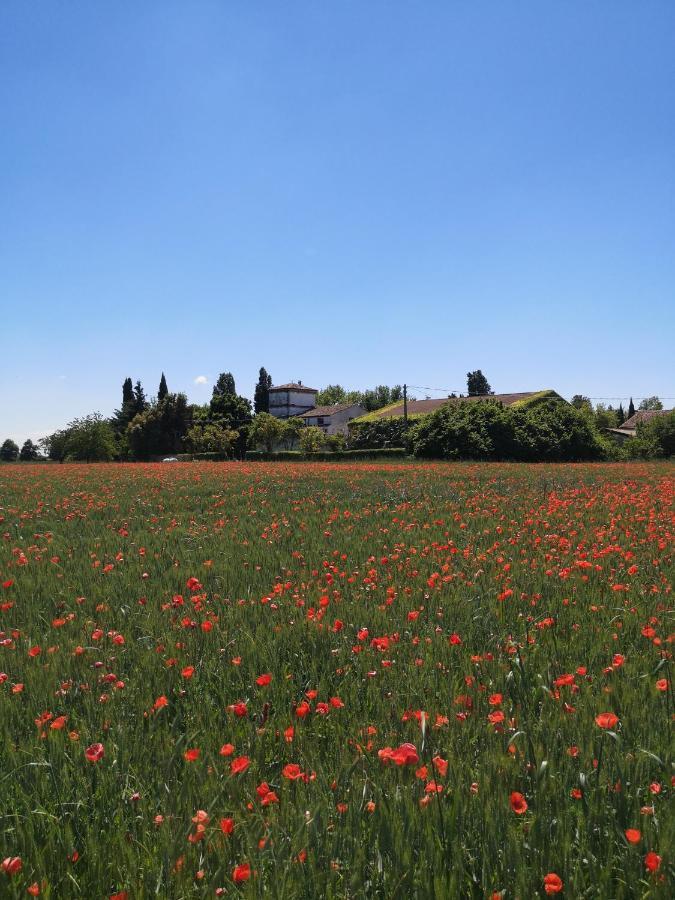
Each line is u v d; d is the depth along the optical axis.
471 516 14.28
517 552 9.91
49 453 103.31
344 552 10.51
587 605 6.88
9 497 22.64
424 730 3.58
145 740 4.09
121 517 16.67
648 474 31.42
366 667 5.24
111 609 7.24
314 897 2.65
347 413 112.62
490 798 3.16
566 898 2.60
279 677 5.16
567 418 63.00
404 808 3.10
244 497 21.17
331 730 4.24
